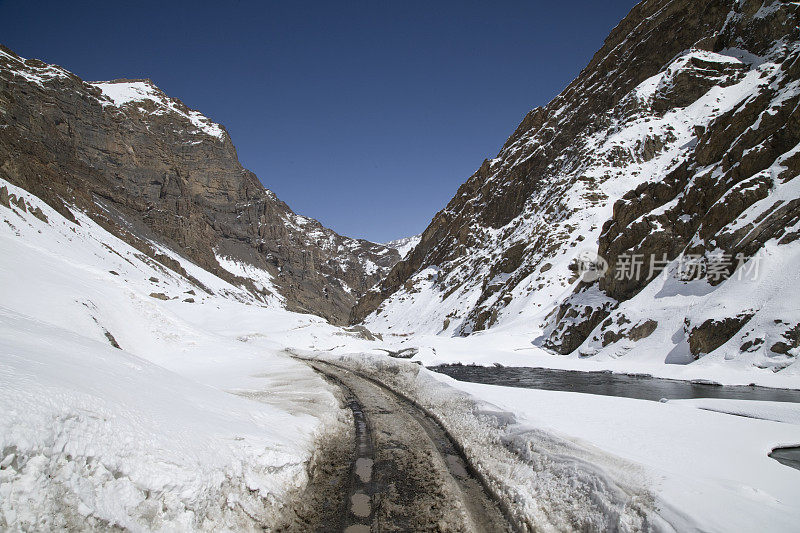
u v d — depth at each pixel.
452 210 133.75
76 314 17.06
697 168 43.56
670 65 81.19
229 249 177.38
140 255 89.69
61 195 89.62
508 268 73.56
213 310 55.72
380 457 9.67
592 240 59.22
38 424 3.97
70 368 5.73
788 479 7.25
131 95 191.62
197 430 6.21
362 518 6.82
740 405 14.38
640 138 73.19
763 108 39.94
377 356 25.41
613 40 110.56
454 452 10.02
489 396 13.36
